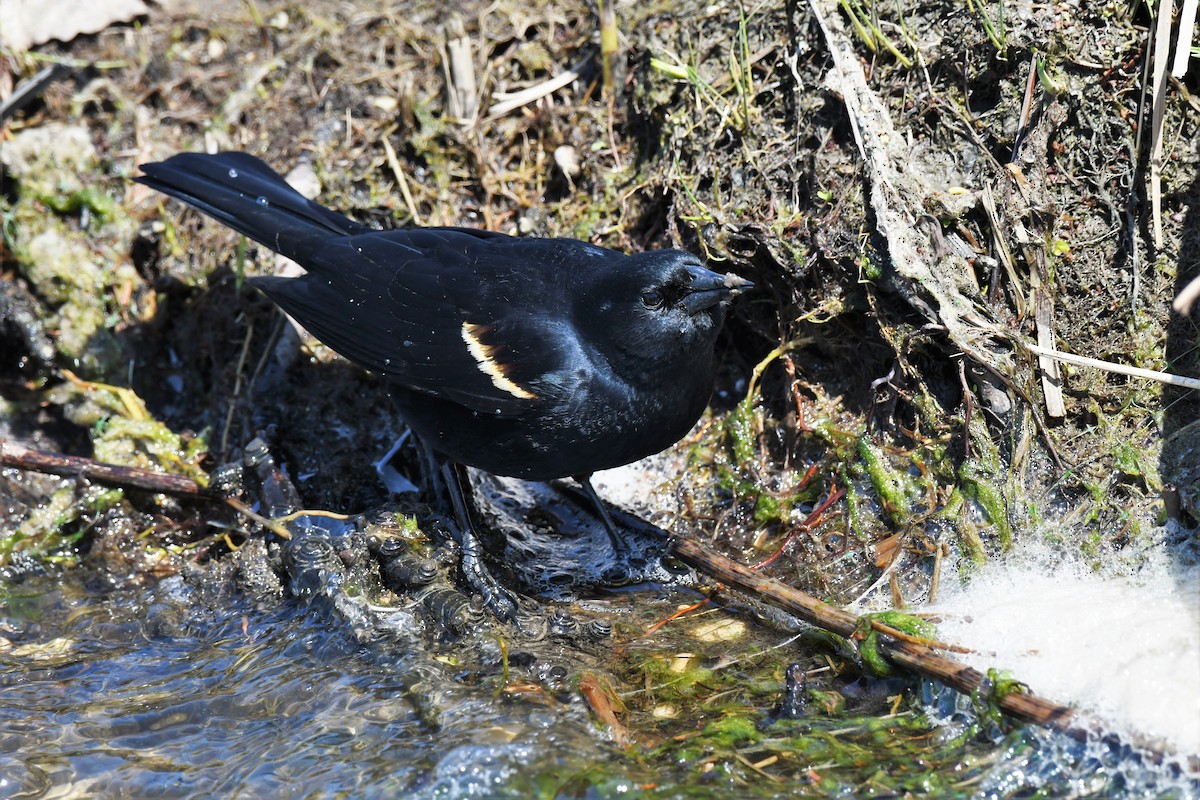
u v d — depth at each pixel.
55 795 8.00
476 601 9.51
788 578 9.91
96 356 12.38
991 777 7.52
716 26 11.62
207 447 11.81
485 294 9.87
